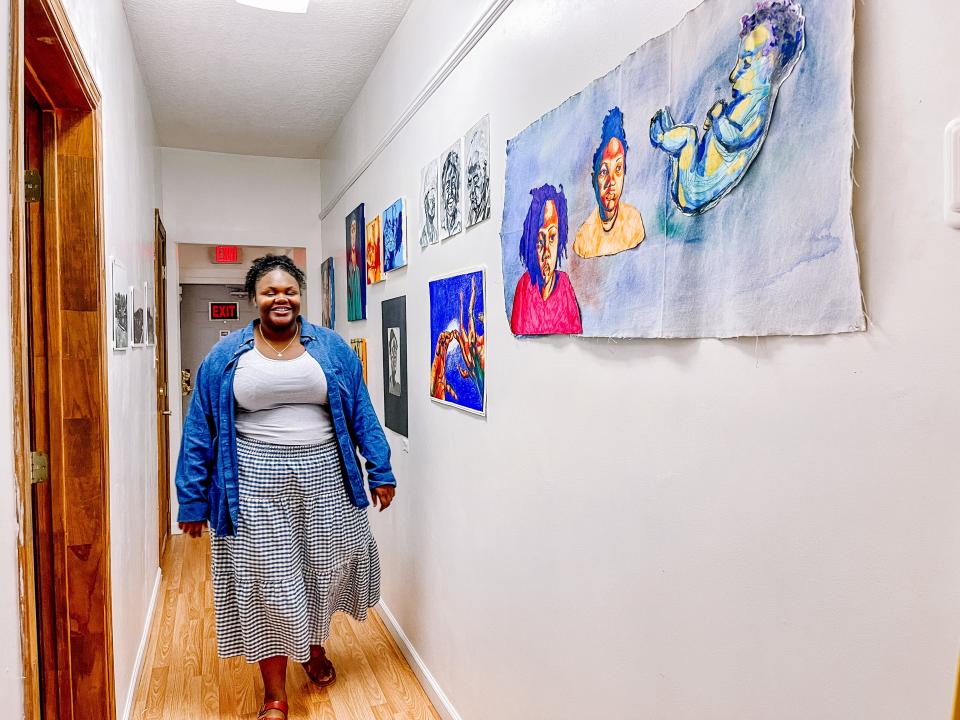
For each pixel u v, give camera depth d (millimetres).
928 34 669
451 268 2121
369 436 2414
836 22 758
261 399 2184
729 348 956
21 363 895
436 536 2322
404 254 2596
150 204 3379
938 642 677
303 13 2602
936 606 678
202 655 2721
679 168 1033
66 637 1754
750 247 895
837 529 789
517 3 1624
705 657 1021
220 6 2543
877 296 730
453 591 2152
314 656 2484
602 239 1254
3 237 860
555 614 1497
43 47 1361
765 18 861
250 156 4594
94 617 1771
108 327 1905
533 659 1607
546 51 1484
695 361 1029
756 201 883
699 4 1003
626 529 1223
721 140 942
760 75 871
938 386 669
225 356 2203
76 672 1765
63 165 1708
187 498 2168
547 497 1524
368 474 2438
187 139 4215
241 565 2172
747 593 932
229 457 2168
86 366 1729
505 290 1671
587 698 1372
